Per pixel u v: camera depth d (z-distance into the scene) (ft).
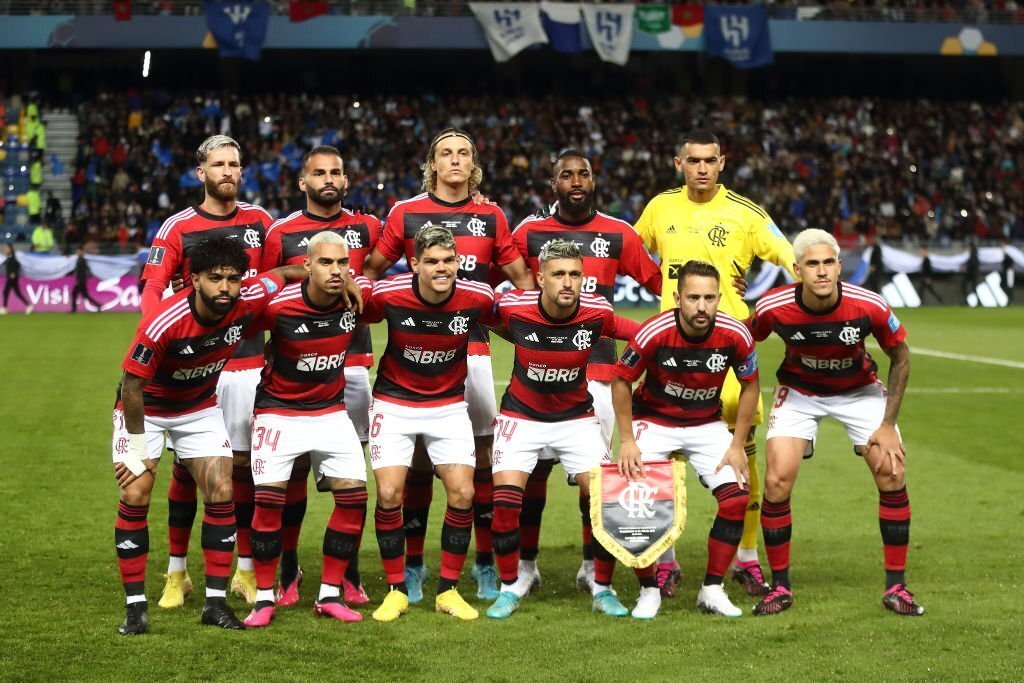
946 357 53.88
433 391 18.40
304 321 17.47
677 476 18.15
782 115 109.09
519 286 20.72
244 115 101.14
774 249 20.79
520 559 19.71
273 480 17.58
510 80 110.42
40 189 97.04
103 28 93.45
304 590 19.48
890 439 18.12
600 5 96.48
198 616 17.74
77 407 38.29
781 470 18.35
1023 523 23.80
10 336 61.26
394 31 96.17
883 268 89.66
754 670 15.17
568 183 20.33
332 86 109.19
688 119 107.86
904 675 14.94
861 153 106.22
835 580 19.90
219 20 93.45
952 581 19.66
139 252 81.46
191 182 95.40
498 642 16.48
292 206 94.63
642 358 18.16
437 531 23.70
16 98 101.14
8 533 22.52
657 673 15.07
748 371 18.33
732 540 18.07
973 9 102.99
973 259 89.76
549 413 18.53
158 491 26.76
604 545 17.78
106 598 18.44
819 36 100.22
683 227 21.07
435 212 20.44
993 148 108.88
